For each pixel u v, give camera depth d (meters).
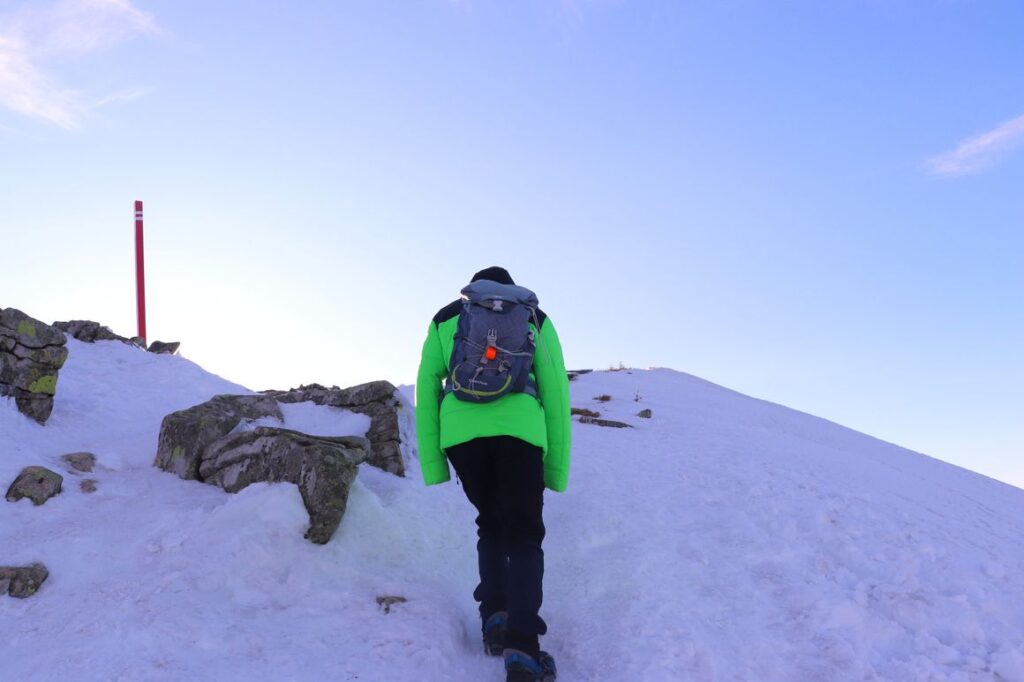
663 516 4.96
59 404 6.15
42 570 3.60
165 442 5.03
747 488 5.61
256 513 3.94
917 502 5.97
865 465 7.68
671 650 3.35
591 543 4.56
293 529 3.90
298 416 5.79
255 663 3.04
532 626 3.09
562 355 3.45
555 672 3.18
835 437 10.87
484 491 3.42
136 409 6.63
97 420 6.08
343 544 3.97
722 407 12.09
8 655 3.08
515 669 3.01
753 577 4.12
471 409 3.27
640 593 3.87
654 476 5.94
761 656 3.37
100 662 2.92
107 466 4.95
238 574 3.61
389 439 5.50
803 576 4.12
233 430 5.08
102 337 8.84
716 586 4.01
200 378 7.94
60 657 2.97
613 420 9.04
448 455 3.38
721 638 3.50
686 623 3.58
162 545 3.85
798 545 4.53
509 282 3.61
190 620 3.25
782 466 6.47
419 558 4.10
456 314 3.47
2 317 5.45
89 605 3.38
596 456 6.54
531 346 3.29
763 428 10.19
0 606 3.41
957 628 3.65
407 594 3.71
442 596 3.78
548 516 4.91
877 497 5.71
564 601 3.94
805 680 3.23
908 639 3.57
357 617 3.46
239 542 3.76
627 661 3.30
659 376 15.28
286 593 3.60
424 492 4.97
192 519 4.09
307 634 3.29
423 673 3.06
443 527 4.55
